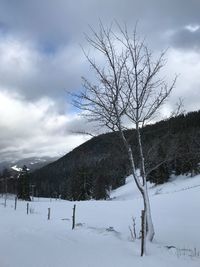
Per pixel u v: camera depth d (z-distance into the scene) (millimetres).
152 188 70062
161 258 10195
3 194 116000
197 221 24000
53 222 20297
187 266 9430
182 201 37219
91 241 12789
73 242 12453
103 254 10344
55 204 50094
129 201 45500
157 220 26156
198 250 14164
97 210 36406
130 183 99312
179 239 17844
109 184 89312
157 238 18141
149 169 15656
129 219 27094
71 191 96500
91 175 87625
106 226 22562
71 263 9078
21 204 55469
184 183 64562
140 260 9758
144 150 15641
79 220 26656
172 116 15844
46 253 10297
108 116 14625
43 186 148375
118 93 14570
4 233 14711
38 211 36531
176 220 25250
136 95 14719
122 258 9906
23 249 10875
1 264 8805
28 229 16172
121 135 14617
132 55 14781
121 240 13195
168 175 66062
